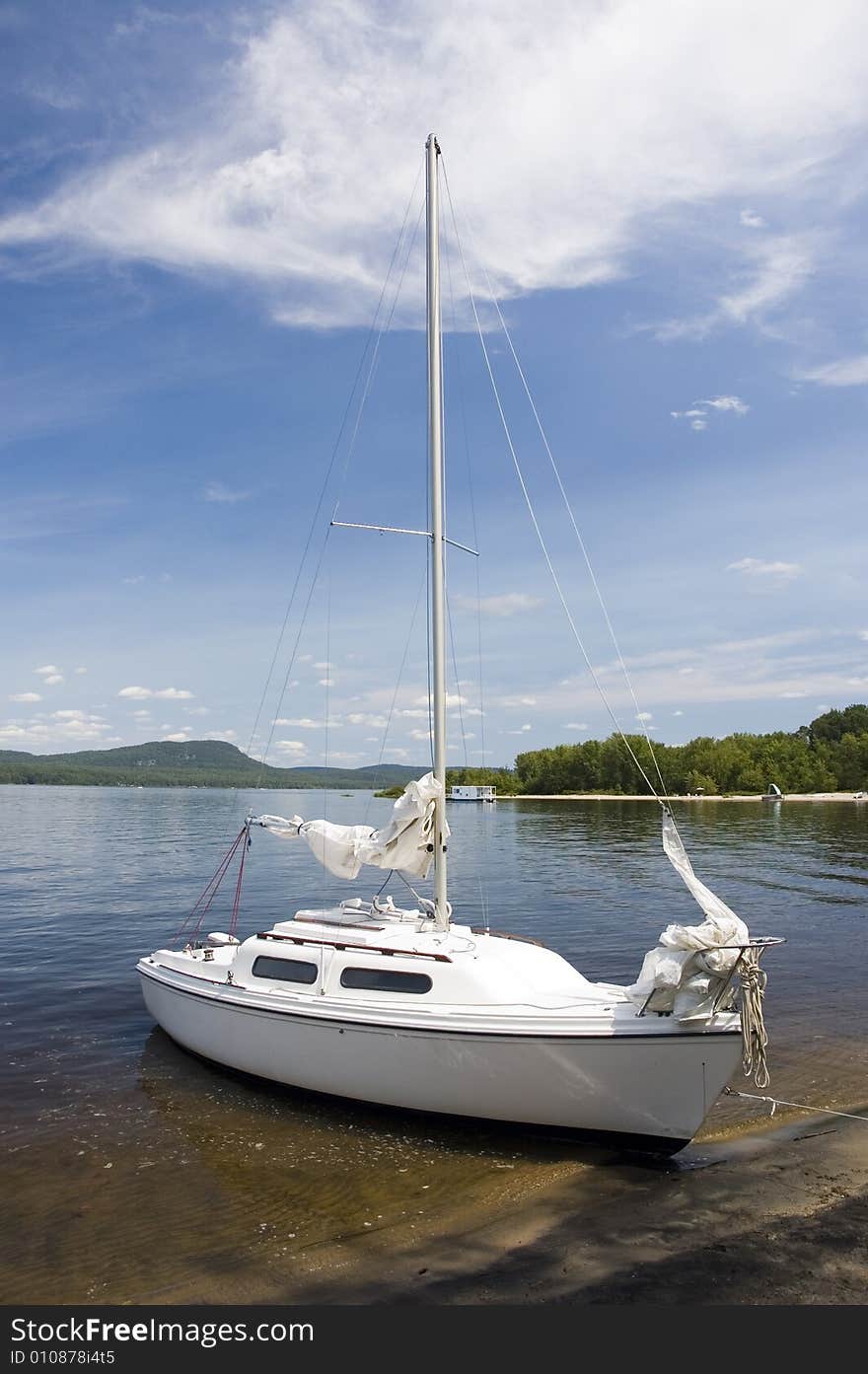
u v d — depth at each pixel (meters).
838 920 24.39
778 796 110.25
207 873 34.91
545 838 52.78
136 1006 15.70
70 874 34.44
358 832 12.31
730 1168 9.42
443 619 11.87
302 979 11.11
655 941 21.33
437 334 12.02
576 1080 9.33
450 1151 9.80
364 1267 7.55
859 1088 11.80
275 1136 10.21
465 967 10.26
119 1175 9.31
